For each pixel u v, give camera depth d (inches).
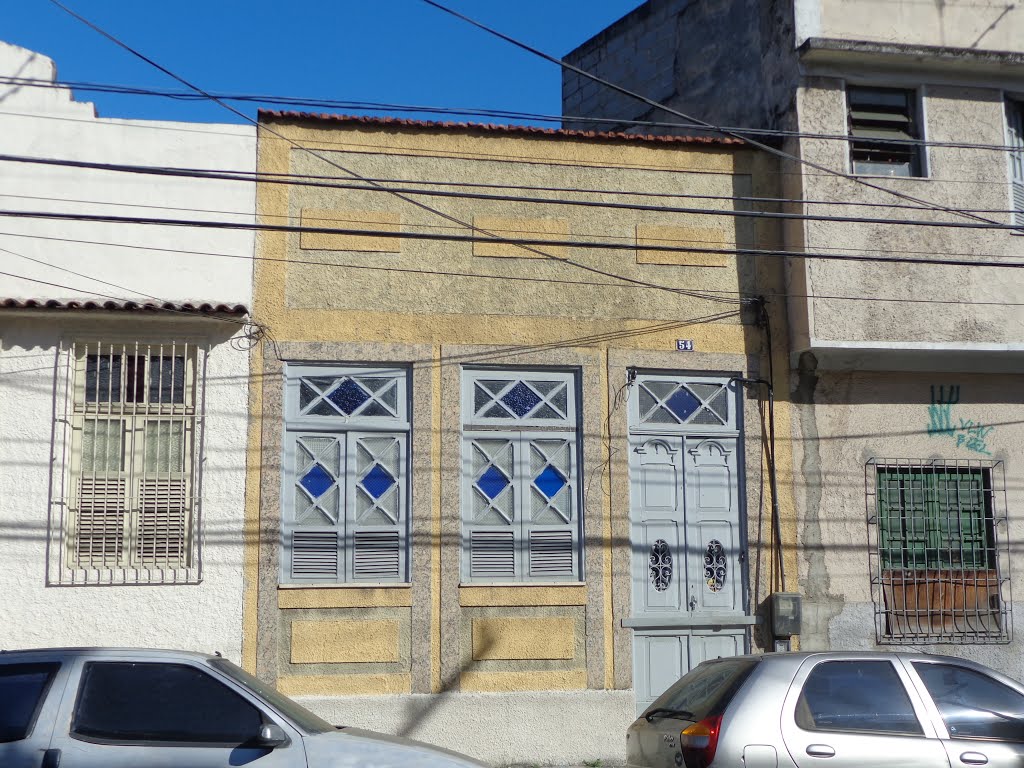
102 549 439.8
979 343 495.2
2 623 422.6
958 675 305.9
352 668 442.3
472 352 472.4
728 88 586.2
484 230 483.5
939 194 508.7
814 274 488.7
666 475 482.9
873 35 522.6
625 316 487.8
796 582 482.0
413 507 456.4
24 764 250.7
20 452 434.3
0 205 453.7
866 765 283.9
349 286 468.8
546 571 464.4
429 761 264.4
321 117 478.6
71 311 436.8
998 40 533.0
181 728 260.4
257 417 451.8
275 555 442.9
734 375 494.0
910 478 503.2
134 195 462.3
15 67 465.1
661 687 466.6
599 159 499.8
